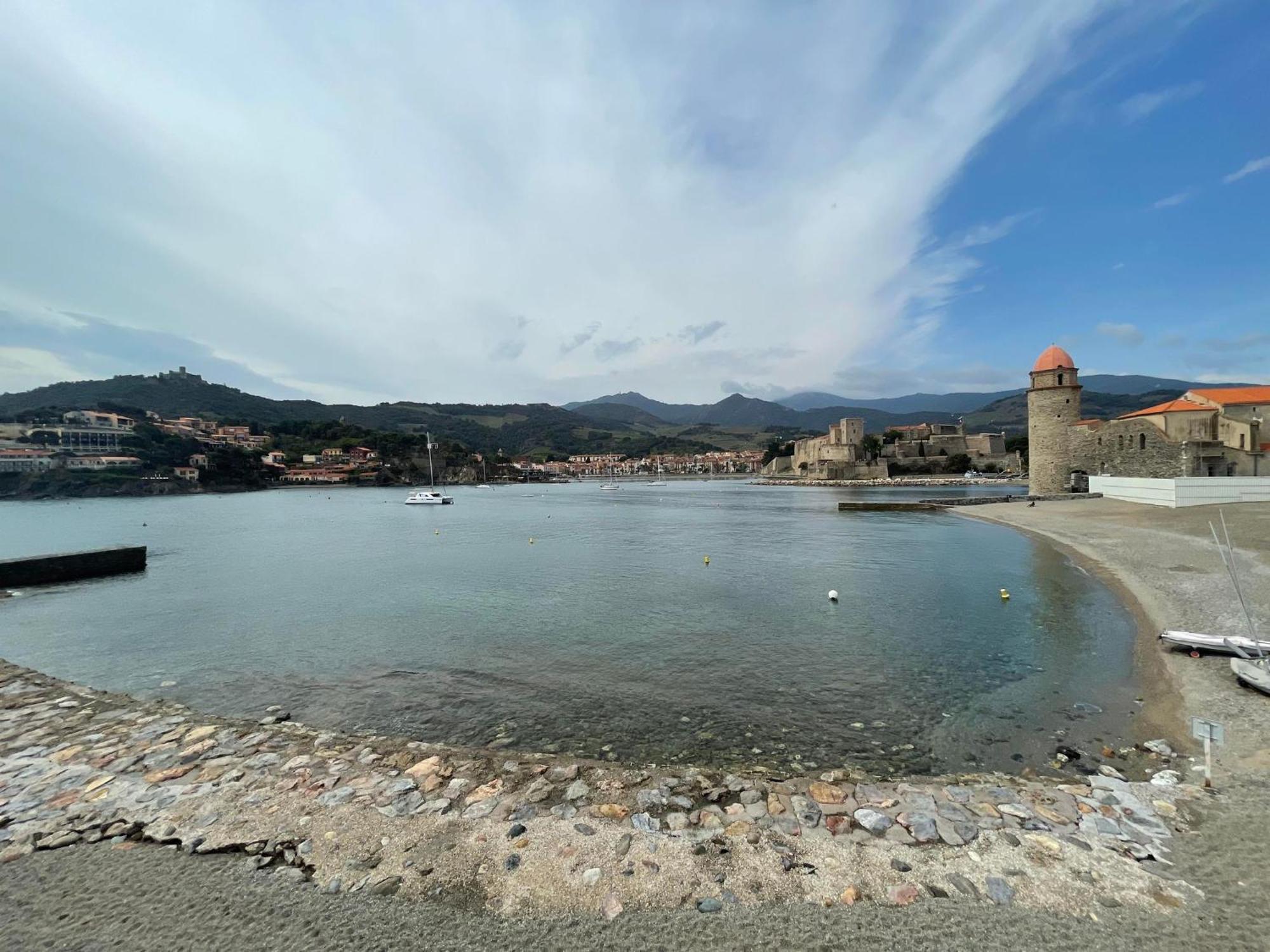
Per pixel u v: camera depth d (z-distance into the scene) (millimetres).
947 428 171125
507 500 116125
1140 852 5793
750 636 16359
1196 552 25203
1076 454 66938
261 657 15062
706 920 4902
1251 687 10523
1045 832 6184
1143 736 9219
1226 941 4523
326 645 16094
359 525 61906
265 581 27047
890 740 9625
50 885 5406
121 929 4855
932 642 15406
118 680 13430
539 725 10562
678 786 7395
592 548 38938
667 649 15258
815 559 31828
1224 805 6688
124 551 30047
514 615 19422
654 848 5930
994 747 9227
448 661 14500
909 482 135250
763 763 8891
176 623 18938
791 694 11906
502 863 5695
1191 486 42094
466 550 38562
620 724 10547
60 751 8445
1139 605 17781
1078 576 23766
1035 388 69688
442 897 5207
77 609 21391
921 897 5137
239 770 7816
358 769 7895
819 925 4816
